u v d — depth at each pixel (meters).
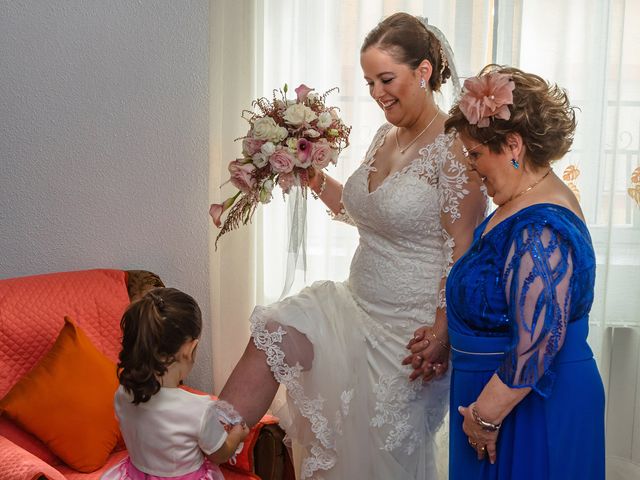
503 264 1.90
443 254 2.44
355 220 2.57
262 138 2.40
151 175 3.15
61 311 2.69
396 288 2.46
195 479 2.12
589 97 2.81
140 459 2.13
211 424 2.13
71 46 3.08
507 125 1.87
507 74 1.89
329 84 2.94
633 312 2.93
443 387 2.47
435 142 2.39
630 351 2.95
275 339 2.31
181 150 3.13
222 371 3.09
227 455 2.18
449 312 2.05
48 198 3.17
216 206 2.52
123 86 3.10
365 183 2.52
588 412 1.88
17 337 2.59
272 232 3.06
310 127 2.44
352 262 2.63
